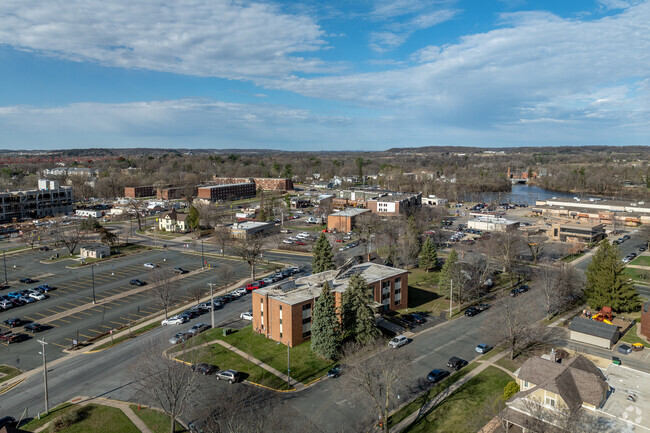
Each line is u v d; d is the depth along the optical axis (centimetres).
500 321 7175
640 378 5612
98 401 5788
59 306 9581
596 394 4884
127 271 12281
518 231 15388
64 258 13800
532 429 4478
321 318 6825
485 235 15450
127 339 7756
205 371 6431
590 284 9094
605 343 7231
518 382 5512
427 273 11919
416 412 5469
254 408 5441
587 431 4312
